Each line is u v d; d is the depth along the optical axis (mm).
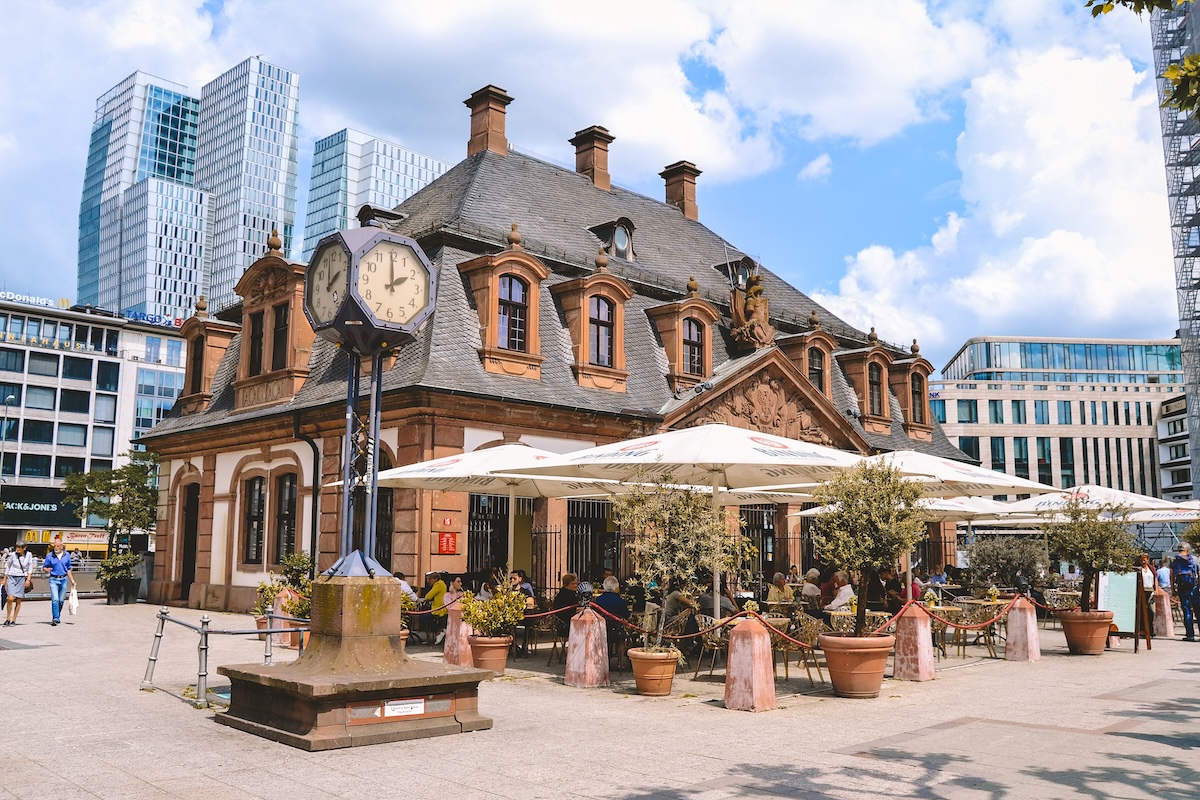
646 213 33562
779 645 13398
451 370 20812
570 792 7152
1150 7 7117
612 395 24094
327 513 22875
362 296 9938
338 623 9461
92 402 88250
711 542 12086
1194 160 70062
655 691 12023
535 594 19000
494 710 10922
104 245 184000
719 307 29203
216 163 187625
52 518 85125
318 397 23328
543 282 24547
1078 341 99125
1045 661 16156
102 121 194375
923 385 35156
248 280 26734
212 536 27219
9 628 21062
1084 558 17438
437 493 20438
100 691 11875
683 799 6945
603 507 24547
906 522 11828
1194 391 69375
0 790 7164
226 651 16469
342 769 7859
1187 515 21875
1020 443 91750
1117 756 8414
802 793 7117
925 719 10383
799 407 28391
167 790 7172
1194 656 16953
